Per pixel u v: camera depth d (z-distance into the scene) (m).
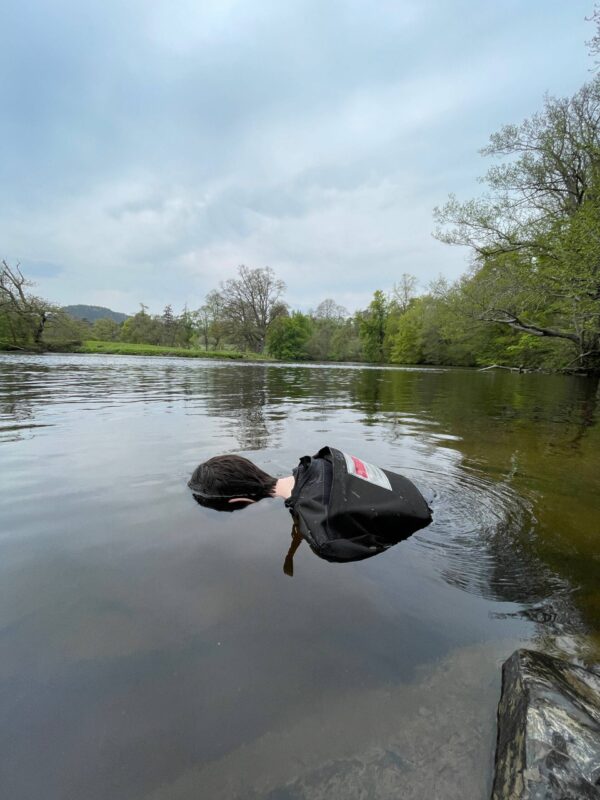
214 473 3.01
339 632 1.59
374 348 51.03
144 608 1.69
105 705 1.23
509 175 15.10
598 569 2.13
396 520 2.50
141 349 41.97
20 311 34.66
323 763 1.10
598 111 14.45
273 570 2.02
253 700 1.27
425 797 1.03
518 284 15.30
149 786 1.02
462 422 6.61
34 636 1.51
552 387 14.53
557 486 3.42
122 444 4.40
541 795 1.01
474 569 2.10
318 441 4.79
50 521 2.54
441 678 1.40
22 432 4.93
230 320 56.03
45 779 1.02
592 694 1.32
